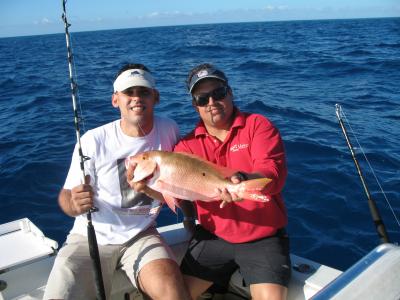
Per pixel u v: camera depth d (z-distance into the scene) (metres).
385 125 8.70
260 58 23.36
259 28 75.44
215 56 25.84
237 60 22.91
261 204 2.94
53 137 8.77
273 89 13.70
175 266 2.83
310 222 4.87
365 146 7.18
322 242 4.50
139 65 3.25
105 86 15.93
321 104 11.02
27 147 8.09
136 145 3.14
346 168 6.21
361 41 33.94
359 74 16.75
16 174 6.59
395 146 7.17
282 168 2.92
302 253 4.35
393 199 5.26
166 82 16.47
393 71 17.08
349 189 5.56
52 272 2.91
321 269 3.00
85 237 3.13
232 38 45.00
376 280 1.58
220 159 3.10
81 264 2.94
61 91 15.24
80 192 2.75
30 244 3.24
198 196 2.77
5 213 5.48
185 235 3.62
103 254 3.06
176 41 44.94
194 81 3.03
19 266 3.00
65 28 3.04
